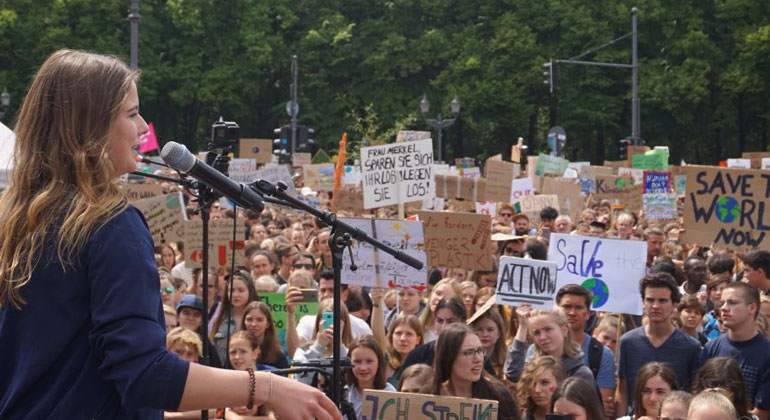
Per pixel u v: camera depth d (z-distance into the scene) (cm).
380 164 1194
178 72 5225
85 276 224
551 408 562
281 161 3419
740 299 686
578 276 916
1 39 5072
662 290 732
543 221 1565
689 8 5266
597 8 5325
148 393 215
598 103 5266
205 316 424
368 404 477
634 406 639
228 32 5378
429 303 839
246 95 5466
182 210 1031
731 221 999
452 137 5762
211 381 221
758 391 680
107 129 235
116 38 5150
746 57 5138
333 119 5459
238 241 935
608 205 2081
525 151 5641
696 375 675
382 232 829
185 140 5678
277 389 227
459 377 563
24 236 228
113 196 232
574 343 698
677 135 5444
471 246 980
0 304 230
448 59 5400
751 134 5797
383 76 5391
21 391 224
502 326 759
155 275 227
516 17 5312
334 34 5434
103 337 217
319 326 764
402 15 5519
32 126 236
